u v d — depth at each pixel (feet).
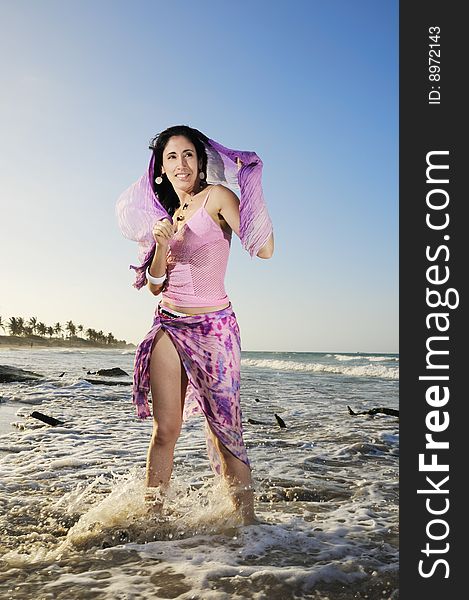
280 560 8.13
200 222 10.23
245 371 92.22
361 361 143.13
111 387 45.06
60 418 25.99
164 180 11.28
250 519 9.75
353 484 13.58
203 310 10.21
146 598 6.79
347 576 7.54
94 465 15.56
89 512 9.96
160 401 10.15
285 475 14.56
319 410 31.45
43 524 10.21
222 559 8.12
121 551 8.43
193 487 12.76
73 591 6.99
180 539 9.12
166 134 10.75
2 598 6.80
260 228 9.91
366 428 23.68
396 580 7.46
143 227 11.10
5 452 17.62
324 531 9.61
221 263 10.43
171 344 10.25
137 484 10.47
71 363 105.29
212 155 10.93
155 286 10.59
